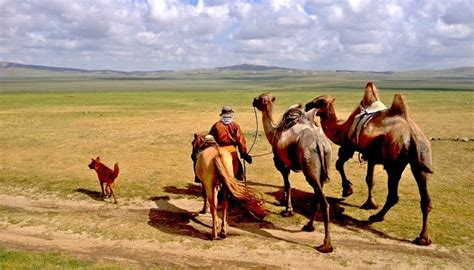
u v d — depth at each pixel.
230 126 11.22
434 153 18.98
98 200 12.94
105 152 20.80
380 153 9.95
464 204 11.91
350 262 8.61
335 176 15.16
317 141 9.54
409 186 13.72
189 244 9.59
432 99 56.53
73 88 152.25
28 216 11.60
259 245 9.46
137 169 16.91
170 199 12.93
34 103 56.41
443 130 25.86
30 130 28.80
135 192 13.64
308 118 10.38
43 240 9.96
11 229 10.67
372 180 11.48
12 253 8.97
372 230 10.17
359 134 10.48
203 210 11.67
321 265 8.51
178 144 22.94
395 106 9.76
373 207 11.58
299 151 9.64
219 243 9.61
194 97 71.00
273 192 13.48
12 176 15.83
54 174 16.12
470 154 18.61
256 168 16.94
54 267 8.22
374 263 8.54
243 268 8.44
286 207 11.23
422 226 10.11
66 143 23.47
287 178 11.16
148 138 25.02
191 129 28.64
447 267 8.31
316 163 9.41
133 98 68.56
